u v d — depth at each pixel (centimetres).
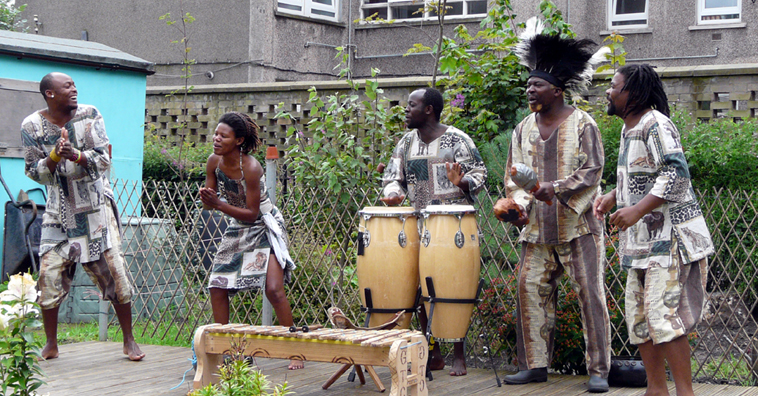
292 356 361
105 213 476
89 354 509
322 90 880
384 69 1265
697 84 722
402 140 465
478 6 1212
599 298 409
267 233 443
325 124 557
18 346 305
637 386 420
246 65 1223
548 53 413
